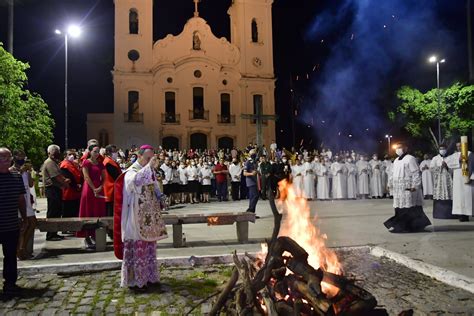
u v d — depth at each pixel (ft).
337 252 22.57
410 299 15.43
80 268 20.47
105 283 18.47
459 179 32.50
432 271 18.11
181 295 16.61
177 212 44.93
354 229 29.84
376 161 61.62
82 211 27.32
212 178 67.31
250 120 121.60
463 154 31.73
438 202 35.09
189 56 118.42
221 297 13.78
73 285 18.22
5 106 48.62
